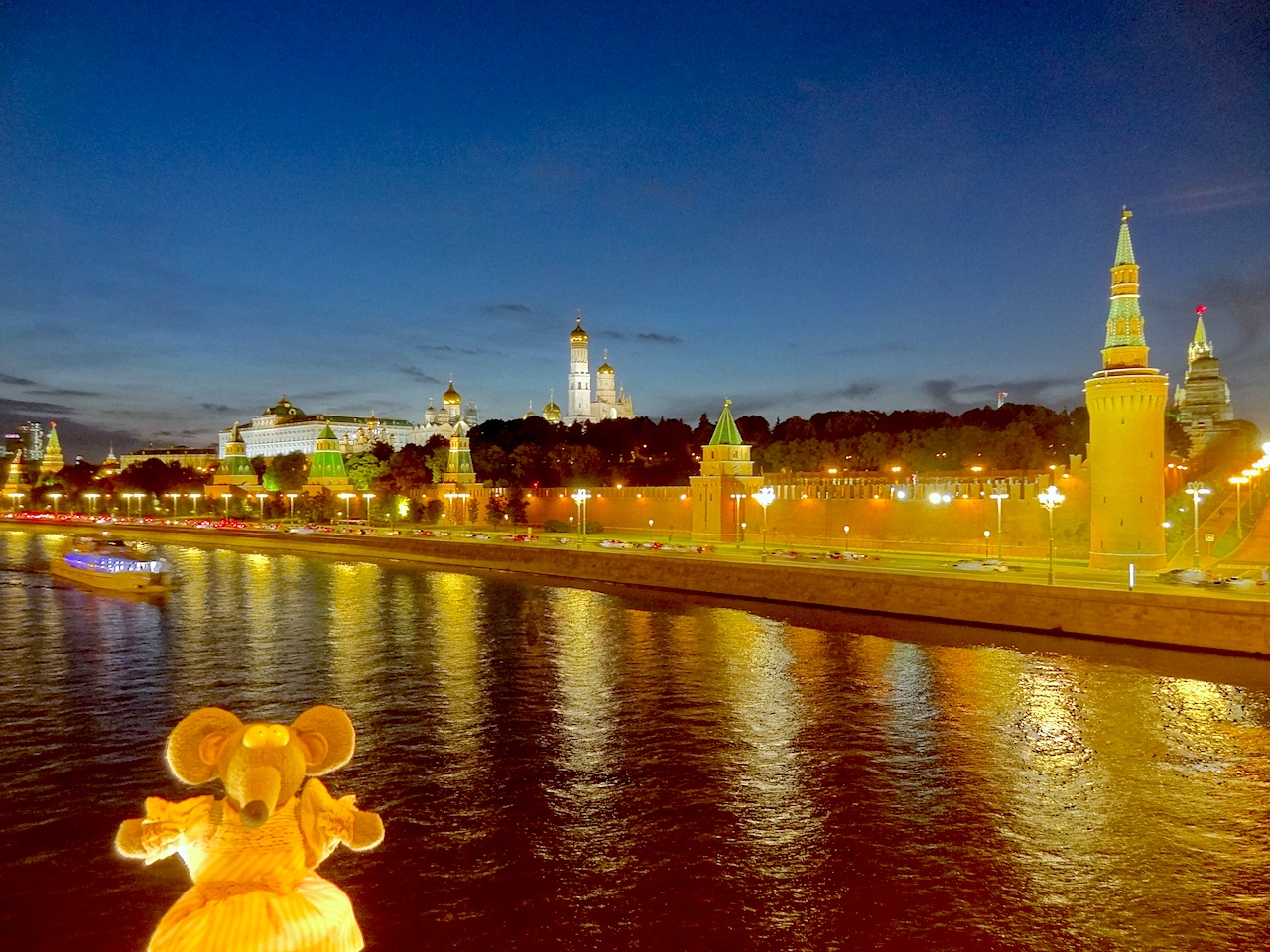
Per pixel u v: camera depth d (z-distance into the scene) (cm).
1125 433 6247
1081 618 5188
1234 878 2189
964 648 4938
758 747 3200
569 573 8575
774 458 14388
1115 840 2398
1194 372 17575
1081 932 1938
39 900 2069
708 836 2428
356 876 2191
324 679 4312
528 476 15175
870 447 13250
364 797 2719
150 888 2134
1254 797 2705
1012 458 11812
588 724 3503
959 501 8362
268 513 17488
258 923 502
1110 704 3753
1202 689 3984
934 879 2183
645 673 4378
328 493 16138
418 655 4856
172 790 2802
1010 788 2778
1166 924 1973
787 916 2003
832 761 3048
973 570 6681
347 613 6412
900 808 2622
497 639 5353
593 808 2630
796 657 4728
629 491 12162
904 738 3300
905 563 7356
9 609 6712
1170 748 3180
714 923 1973
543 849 2347
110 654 4947
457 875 2198
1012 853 2320
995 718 3556
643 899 2080
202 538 13150
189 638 5444
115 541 13188
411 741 3300
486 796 2728
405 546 10481
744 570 7031
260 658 4812
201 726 577
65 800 2711
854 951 1866
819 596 6494
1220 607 4712
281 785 547
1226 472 12631
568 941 1898
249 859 536
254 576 8788
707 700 3850
